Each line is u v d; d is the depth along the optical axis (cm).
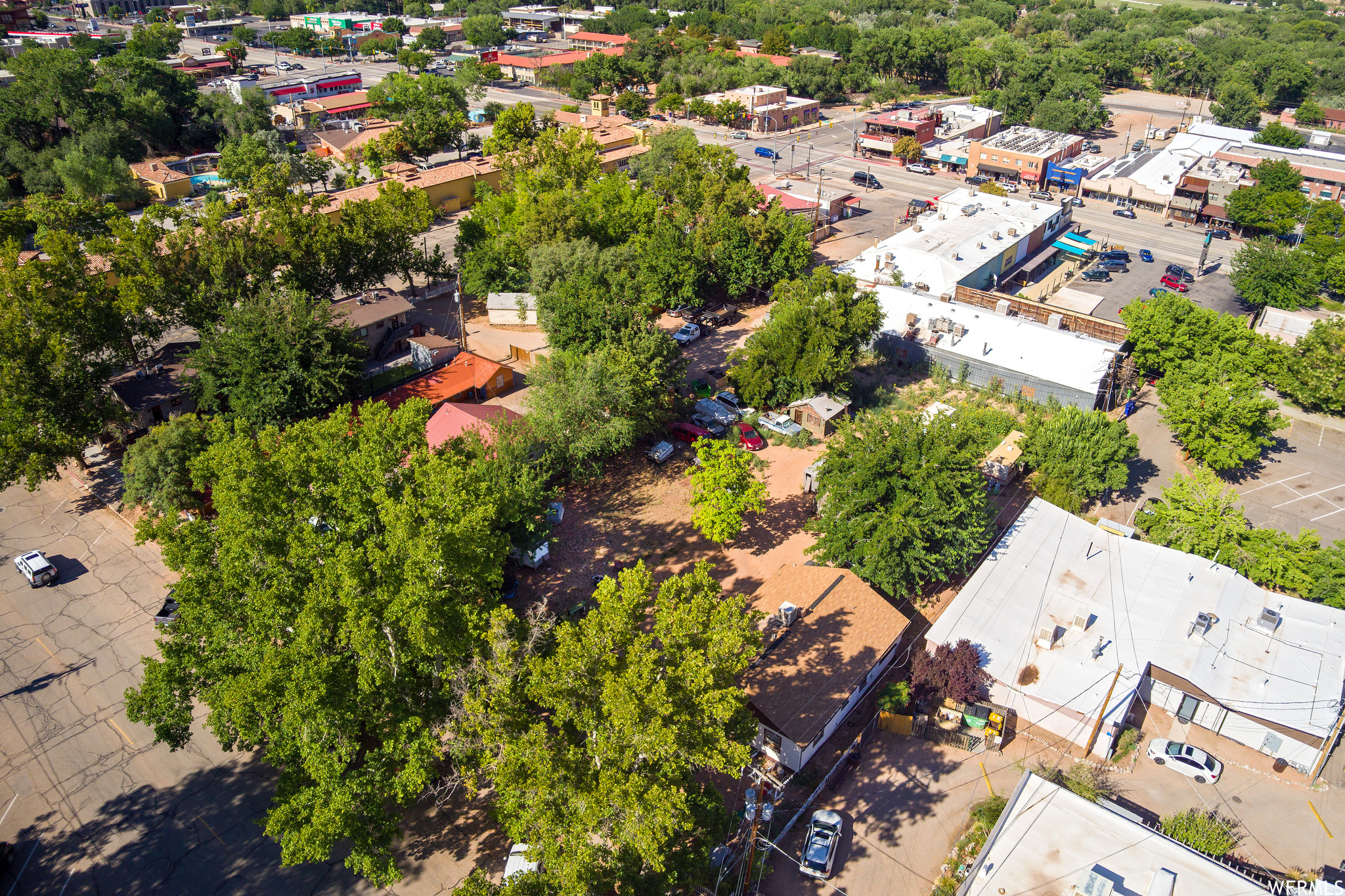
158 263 6900
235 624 3612
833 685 4222
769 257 9125
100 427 5875
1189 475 6328
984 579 4934
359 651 3200
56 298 5862
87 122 13575
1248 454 6072
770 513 5947
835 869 3656
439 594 3381
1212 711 4294
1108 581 4956
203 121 15112
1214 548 5131
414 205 8981
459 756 3381
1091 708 4150
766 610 4700
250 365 5997
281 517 3700
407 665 3747
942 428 5069
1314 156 13100
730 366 7912
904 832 3831
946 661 4294
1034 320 8406
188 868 3641
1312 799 4012
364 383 7250
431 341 7875
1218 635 4550
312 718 3300
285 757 3441
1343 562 4884
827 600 4744
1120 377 7238
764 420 7000
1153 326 7256
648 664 3042
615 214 9919
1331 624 4628
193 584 3622
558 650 3203
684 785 3148
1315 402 7288
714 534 5359
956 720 4369
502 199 10206
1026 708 4262
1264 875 3588
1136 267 10638
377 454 3909
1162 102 19938
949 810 3934
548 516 5672
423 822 3859
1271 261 9019
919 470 4866
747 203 9688
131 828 3819
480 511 3534
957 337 7812
